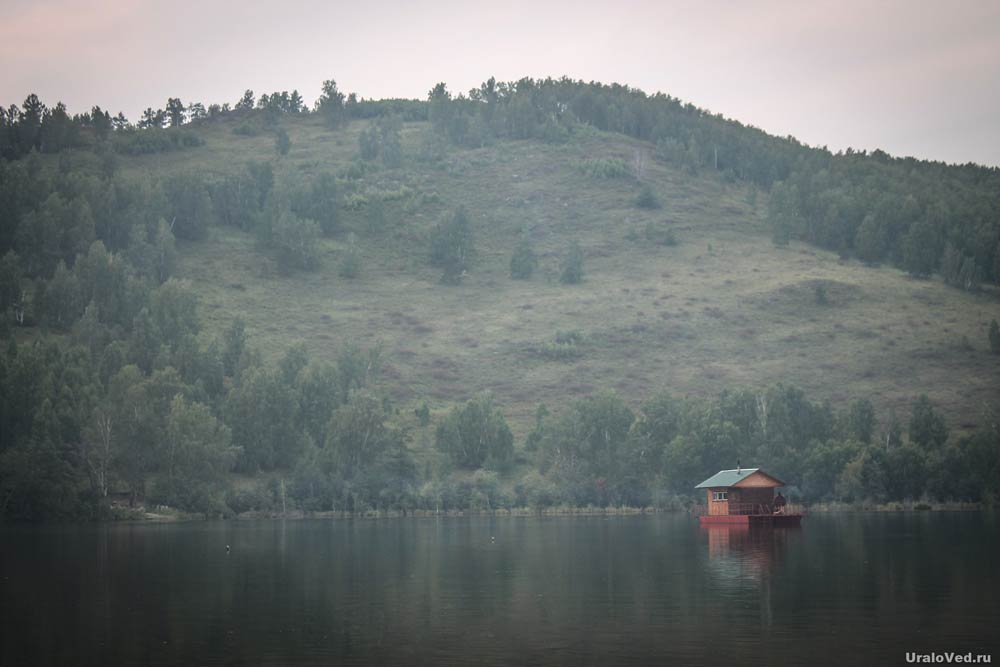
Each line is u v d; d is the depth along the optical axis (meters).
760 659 64.94
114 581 109.38
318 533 191.38
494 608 87.06
